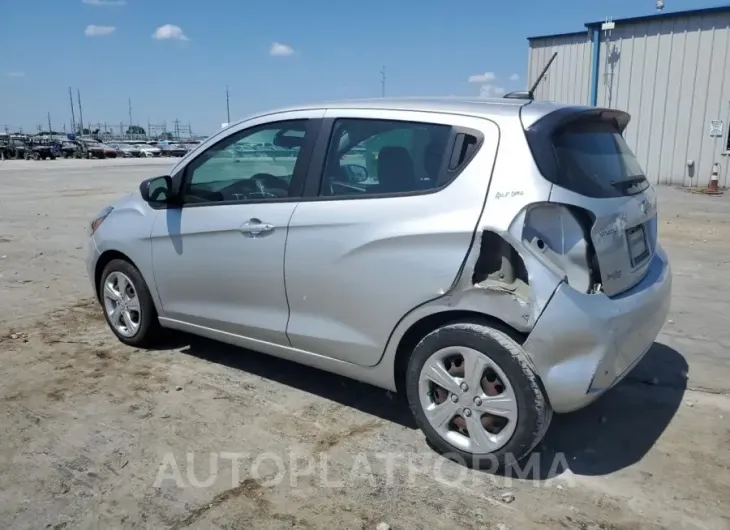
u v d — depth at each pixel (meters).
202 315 4.38
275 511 2.93
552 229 2.95
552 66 19.92
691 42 16.92
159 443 3.54
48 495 3.05
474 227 3.04
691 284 6.96
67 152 58.28
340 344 3.61
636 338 3.22
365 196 3.47
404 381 3.61
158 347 5.06
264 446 3.51
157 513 2.92
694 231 10.22
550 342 2.92
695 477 3.21
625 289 3.25
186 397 4.14
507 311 2.98
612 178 3.34
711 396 4.14
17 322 5.72
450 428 3.34
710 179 17.19
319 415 3.89
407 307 3.29
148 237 4.59
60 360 4.79
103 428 3.71
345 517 2.89
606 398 4.12
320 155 3.71
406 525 2.82
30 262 8.39
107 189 19.89
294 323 3.82
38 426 3.74
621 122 3.90
